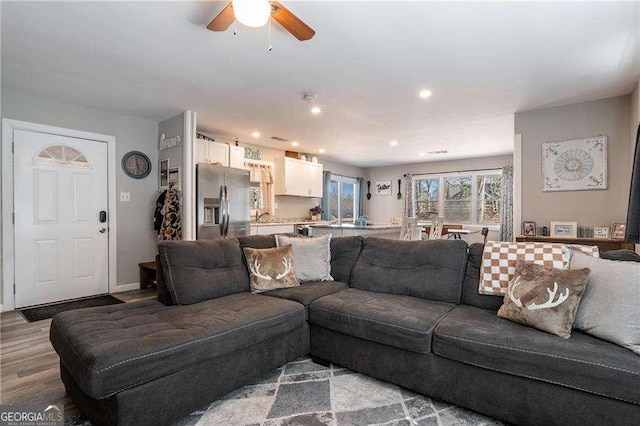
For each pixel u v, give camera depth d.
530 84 3.24
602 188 3.62
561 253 2.04
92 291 4.07
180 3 2.00
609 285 1.66
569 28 2.25
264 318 2.03
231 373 1.86
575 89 3.36
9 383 2.02
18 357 2.38
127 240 4.38
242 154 5.36
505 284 2.13
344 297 2.42
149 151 4.58
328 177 7.80
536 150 4.00
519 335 1.66
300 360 2.40
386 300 2.35
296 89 3.39
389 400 1.88
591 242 3.44
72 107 3.90
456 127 4.86
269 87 3.34
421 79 3.13
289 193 6.41
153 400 1.52
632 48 2.51
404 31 2.30
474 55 2.64
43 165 3.71
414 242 2.75
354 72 2.98
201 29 2.28
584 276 1.71
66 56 2.67
